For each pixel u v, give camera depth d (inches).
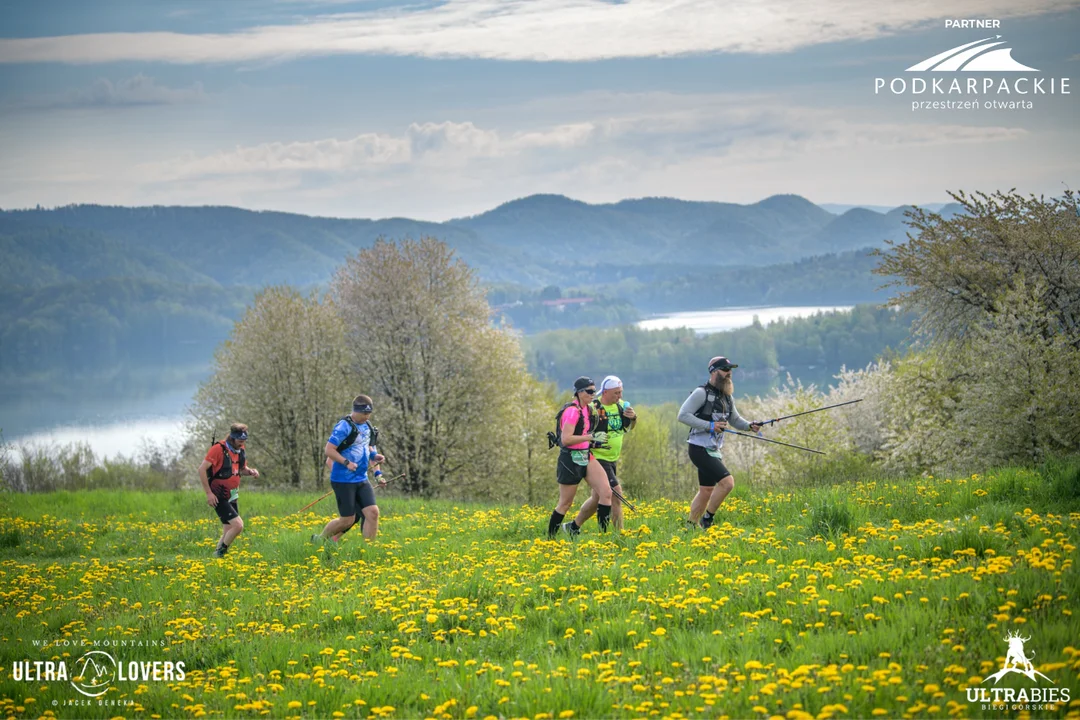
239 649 489.1
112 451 6058.1
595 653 409.4
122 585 709.3
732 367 700.7
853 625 408.2
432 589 557.3
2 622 602.2
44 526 1189.1
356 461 802.2
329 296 2389.3
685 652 395.2
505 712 359.3
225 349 2329.0
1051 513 603.2
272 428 2271.2
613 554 616.1
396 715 368.8
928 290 1599.4
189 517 1315.2
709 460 698.2
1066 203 1531.7
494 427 2263.8
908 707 315.6
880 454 1902.1
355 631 508.7
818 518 643.5
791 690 337.4
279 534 957.2
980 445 1391.5
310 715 377.7
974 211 1577.3
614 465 742.5
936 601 419.5
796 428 2156.7
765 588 478.6
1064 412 1326.3
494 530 835.4
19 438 7052.2
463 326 2290.8
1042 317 1421.0
